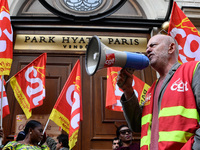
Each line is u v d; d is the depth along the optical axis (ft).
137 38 16.03
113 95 12.53
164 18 16.55
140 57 4.84
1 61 10.92
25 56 15.05
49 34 15.64
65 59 15.11
